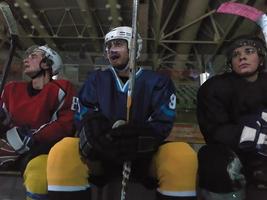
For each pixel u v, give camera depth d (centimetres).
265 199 242
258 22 263
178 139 430
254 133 233
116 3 697
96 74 251
